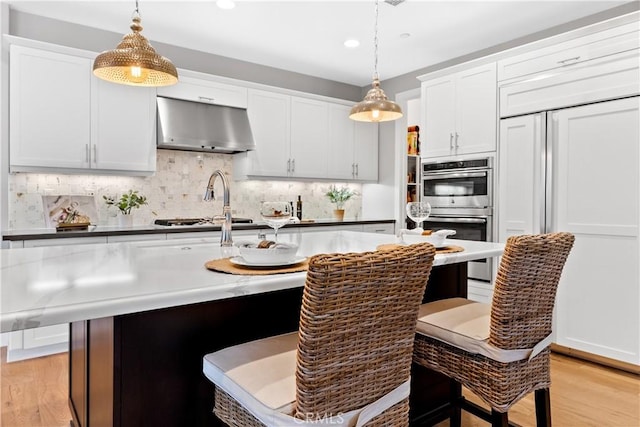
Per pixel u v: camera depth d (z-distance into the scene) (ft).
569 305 9.77
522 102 10.68
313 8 10.48
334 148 15.69
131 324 4.06
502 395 4.57
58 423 6.79
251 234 12.41
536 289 4.77
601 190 9.21
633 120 8.71
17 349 9.32
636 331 8.70
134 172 11.54
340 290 3.02
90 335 4.80
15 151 9.88
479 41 12.61
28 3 10.25
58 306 2.89
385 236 8.49
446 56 13.89
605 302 9.18
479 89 11.75
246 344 4.23
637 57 8.64
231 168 14.47
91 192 11.73
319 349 3.07
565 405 7.41
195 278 3.88
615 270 9.02
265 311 4.99
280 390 3.36
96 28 11.77
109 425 4.09
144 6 10.41
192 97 12.41
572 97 9.68
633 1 10.05
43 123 10.18
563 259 4.97
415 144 18.01
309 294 2.97
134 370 4.08
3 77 10.09
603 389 8.06
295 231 13.43
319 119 15.26
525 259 4.48
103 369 4.28
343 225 14.70
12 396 7.73
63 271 4.19
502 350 4.53
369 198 17.57
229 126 12.94
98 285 3.55
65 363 9.30
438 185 12.95
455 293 7.06
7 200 10.30
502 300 4.49
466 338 4.79
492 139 11.41
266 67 14.96
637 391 7.97
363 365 3.37
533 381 4.95
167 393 4.27
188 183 13.52
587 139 9.43
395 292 3.41
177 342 4.33
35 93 10.07
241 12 10.71
